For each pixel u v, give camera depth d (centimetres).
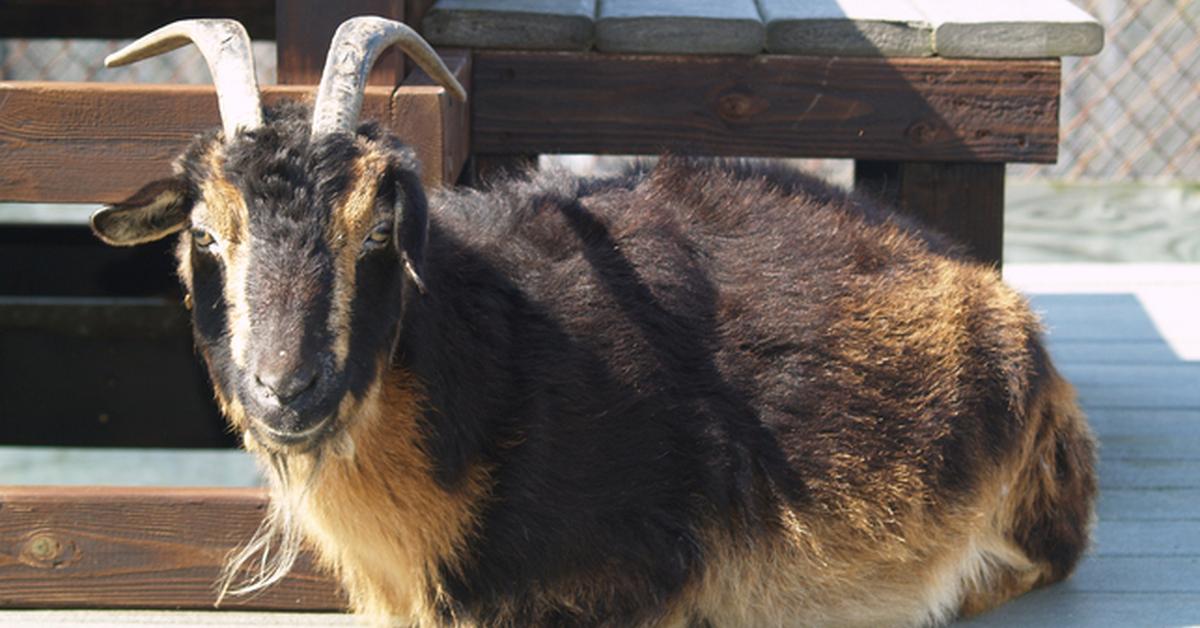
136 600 243
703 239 241
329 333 216
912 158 270
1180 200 403
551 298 233
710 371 235
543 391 230
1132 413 291
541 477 229
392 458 226
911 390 239
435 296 227
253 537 241
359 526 228
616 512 231
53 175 240
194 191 222
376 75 246
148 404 337
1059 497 248
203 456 378
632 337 233
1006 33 267
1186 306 333
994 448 242
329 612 244
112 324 335
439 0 275
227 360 222
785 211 245
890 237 246
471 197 240
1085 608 246
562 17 268
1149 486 271
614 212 240
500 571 229
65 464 371
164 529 242
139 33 320
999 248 273
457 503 228
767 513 236
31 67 397
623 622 233
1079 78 405
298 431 216
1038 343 246
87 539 242
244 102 222
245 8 319
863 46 268
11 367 337
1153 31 400
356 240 219
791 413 236
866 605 241
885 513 238
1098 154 409
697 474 234
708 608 238
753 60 269
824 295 239
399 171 221
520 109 270
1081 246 387
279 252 217
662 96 270
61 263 338
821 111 269
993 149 270
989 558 245
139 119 239
